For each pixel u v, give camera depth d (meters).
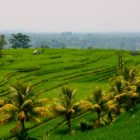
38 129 62.19
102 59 159.38
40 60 152.12
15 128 52.28
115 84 70.25
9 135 56.62
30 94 54.72
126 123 45.84
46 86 100.94
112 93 67.88
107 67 134.12
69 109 57.38
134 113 62.22
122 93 67.31
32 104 52.69
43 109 52.75
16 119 52.00
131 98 70.56
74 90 60.72
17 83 54.28
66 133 58.66
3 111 51.75
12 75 117.81
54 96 84.56
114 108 61.25
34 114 52.66
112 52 184.62
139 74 80.94
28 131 61.12
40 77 115.88
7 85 100.44
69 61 149.75
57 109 57.12
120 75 78.94
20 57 164.75
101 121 63.69
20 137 52.41
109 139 34.50
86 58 158.25
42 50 186.62
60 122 66.19
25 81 108.25
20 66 133.12
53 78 115.44
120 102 67.69
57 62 146.25
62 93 60.00
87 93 88.19
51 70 128.50
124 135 35.62
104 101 61.59
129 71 77.75
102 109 61.06
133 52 183.00
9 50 196.88
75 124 64.50
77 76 119.44
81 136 38.84
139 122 45.12
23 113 50.91
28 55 174.75
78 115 72.19
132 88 70.31
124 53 182.75
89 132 41.88
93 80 114.56
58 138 41.09
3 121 51.75
